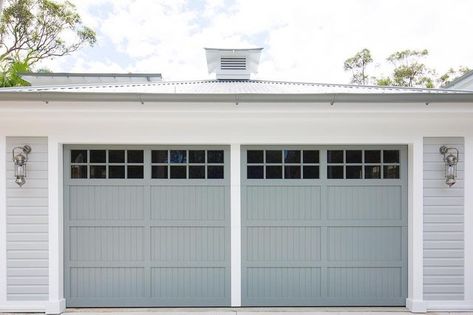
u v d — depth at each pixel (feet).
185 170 17.21
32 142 16.49
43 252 16.46
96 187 17.07
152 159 17.17
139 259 17.06
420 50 77.51
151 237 17.10
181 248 17.12
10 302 16.33
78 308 16.89
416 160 16.78
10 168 16.43
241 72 30.68
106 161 17.12
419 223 16.79
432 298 16.75
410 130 16.76
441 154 16.81
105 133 16.61
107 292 17.02
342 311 16.62
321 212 17.24
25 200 16.48
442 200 16.88
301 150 17.33
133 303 16.99
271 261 17.17
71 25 68.03
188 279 17.12
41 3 64.44
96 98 14.57
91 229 17.02
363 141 16.79
